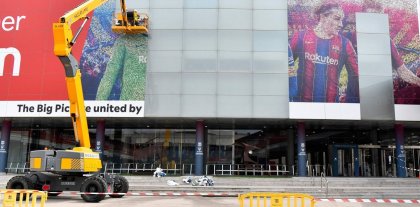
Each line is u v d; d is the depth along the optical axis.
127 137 38.38
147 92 32.38
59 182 19.66
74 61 18.77
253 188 24.72
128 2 33.41
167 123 36.09
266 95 32.19
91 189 18.50
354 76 32.44
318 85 32.31
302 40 32.88
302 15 33.25
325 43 32.84
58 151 18.94
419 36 33.12
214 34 32.94
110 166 37.84
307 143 38.81
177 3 33.41
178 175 35.09
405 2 33.66
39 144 39.88
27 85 32.97
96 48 33.12
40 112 32.56
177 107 32.09
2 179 29.02
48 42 33.59
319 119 32.22
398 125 34.09
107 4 33.62
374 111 32.06
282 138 38.28
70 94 18.75
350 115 31.95
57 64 33.22
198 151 33.25
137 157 38.00
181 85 32.38
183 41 32.91
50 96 32.78
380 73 32.56
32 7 34.16
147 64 32.72
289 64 32.59
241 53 32.69
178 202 18.91
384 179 29.48
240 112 31.95
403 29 33.25
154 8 33.38
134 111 32.22
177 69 32.56
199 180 27.00
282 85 32.31
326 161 38.53
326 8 33.34
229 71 32.47
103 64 32.94
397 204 19.03
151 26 33.16
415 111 32.06
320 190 24.30
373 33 33.12
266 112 31.95
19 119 34.41
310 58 32.62
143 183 28.92
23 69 33.22
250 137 38.28
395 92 32.34
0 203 15.98
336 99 32.16
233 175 36.44
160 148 38.09
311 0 33.50
